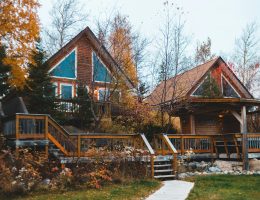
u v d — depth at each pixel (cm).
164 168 1700
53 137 1531
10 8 2097
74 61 2680
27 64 2203
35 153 1474
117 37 2447
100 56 2427
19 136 1452
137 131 2334
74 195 1162
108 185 1377
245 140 1967
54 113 2128
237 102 2025
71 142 1588
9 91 2312
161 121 2473
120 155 1561
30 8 2167
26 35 2150
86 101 2331
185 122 2680
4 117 1627
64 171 1343
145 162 1628
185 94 2611
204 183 1455
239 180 1537
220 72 2917
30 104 2141
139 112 2408
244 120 2038
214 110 2331
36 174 1281
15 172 1276
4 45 2152
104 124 2255
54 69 2586
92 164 1496
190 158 1986
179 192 1239
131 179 1492
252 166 2030
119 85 2522
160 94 2927
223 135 2055
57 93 2569
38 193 1200
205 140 2080
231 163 1988
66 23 3494
